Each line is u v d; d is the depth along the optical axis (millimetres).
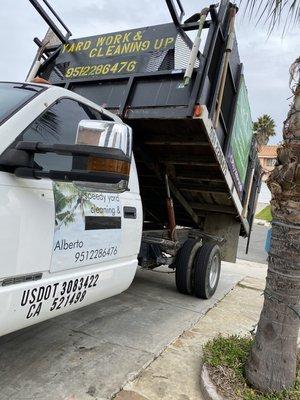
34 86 3014
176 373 3312
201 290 5410
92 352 3566
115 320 4430
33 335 3812
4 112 2582
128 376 3182
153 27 4605
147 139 4879
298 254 2857
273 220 2980
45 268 2646
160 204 6305
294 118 2793
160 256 5199
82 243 3010
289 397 2834
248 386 2975
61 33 5281
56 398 2809
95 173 2148
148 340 3936
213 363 3191
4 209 2311
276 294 2900
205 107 4129
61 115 3020
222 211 6344
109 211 3379
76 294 3016
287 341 2879
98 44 5023
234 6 4367
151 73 4402
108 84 4781
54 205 2697
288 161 2807
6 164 2352
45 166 2693
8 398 2758
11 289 2391
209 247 5555
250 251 13867
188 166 5367
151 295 5523
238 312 5156
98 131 2158
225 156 5090
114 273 3500
